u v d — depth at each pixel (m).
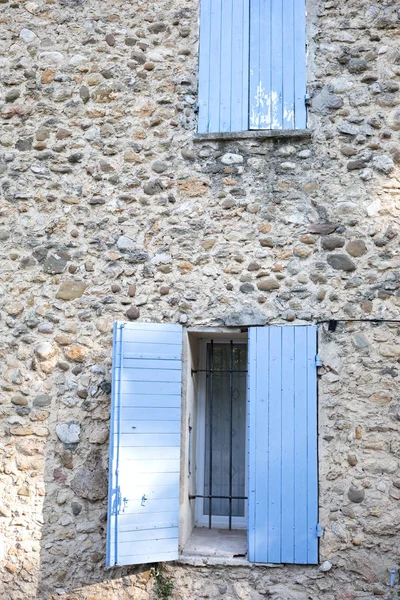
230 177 4.37
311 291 4.20
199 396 4.63
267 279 4.24
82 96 4.55
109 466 3.95
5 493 4.19
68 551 4.10
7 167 4.53
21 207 4.48
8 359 4.34
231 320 4.23
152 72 4.54
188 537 4.33
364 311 4.14
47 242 4.43
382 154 4.27
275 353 4.14
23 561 4.11
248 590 3.96
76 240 4.41
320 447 4.04
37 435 4.23
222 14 4.55
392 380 4.05
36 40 4.64
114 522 3.88
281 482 4.01
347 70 4.39
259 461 4.05
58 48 4.62
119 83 4.54
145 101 4.51
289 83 4.41
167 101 4.48
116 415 3.99
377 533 3.91
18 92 4.60
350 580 3.89
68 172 4.48
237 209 4.33
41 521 4.14
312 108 4.38
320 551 3.94
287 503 3.99
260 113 4.39
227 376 4.64
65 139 4.52
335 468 4.00
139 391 4.06
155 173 4.43
